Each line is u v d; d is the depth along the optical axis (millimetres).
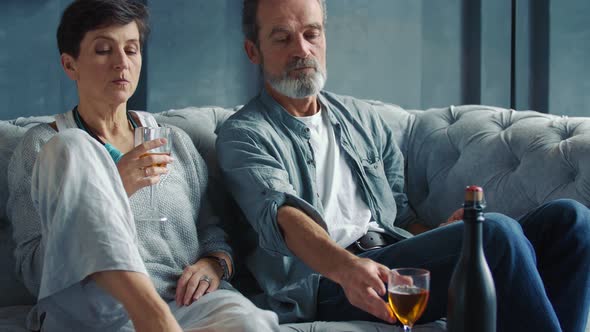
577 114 3352
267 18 2217
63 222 1512
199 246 2010
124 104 2055
